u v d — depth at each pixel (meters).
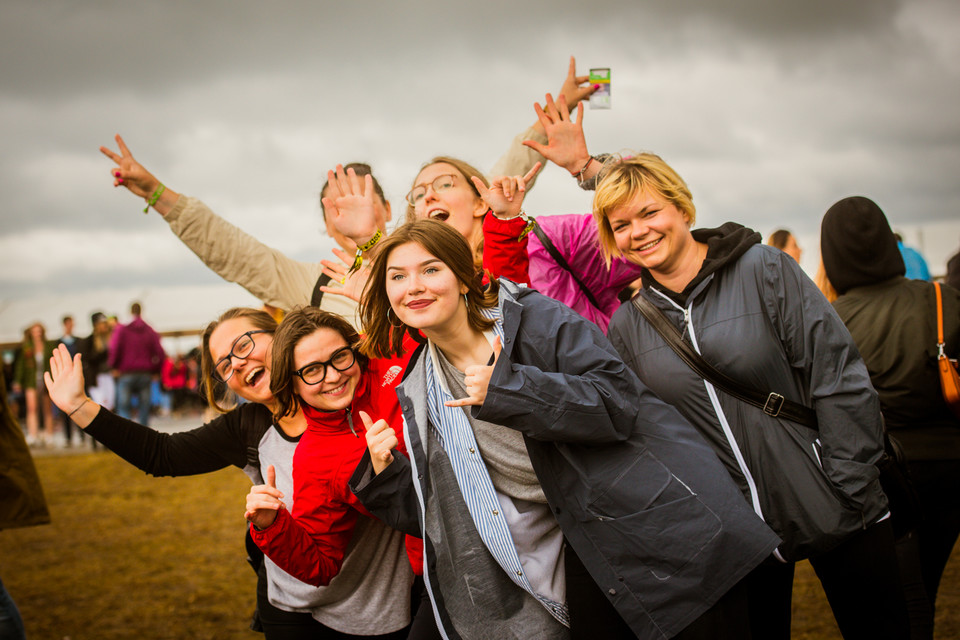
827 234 3.29
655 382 2.56
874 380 3.16
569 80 3.69
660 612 2.16
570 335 2.23
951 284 5.34
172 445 2.86
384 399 2.59
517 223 2.64
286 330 2.54
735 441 2.47
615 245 2.76
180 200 3.53
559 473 2.23
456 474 2.28
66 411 2.79
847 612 2.49
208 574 5.98
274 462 2.78
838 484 2.37
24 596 5.55
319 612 2.68
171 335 28.44
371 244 2.86
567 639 2.31
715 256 2.54
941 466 3.07
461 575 2.27
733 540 2.14
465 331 2.31
